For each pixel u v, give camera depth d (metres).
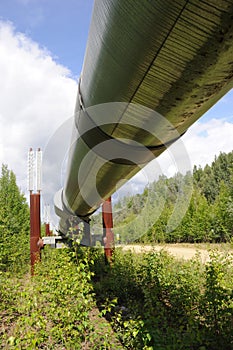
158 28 1.08
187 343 2.80
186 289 3.96
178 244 20.22
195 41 1.08
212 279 3.49
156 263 5.21
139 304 4.43
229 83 1.48
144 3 1.04
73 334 2.91
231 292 3.63
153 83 1.33
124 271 5.59
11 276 6.82
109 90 1.54
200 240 20.19
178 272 4.75
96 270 6.75
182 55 1.15
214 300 3.30
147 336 2.59
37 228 7.68
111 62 1.36
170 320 3.73
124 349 2.82
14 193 17.80
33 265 7.39
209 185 40.75
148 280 4.62
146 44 1.16
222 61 1.15
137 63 1.26
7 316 4.31
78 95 2.17
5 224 10.35
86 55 1.74
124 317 4.04
